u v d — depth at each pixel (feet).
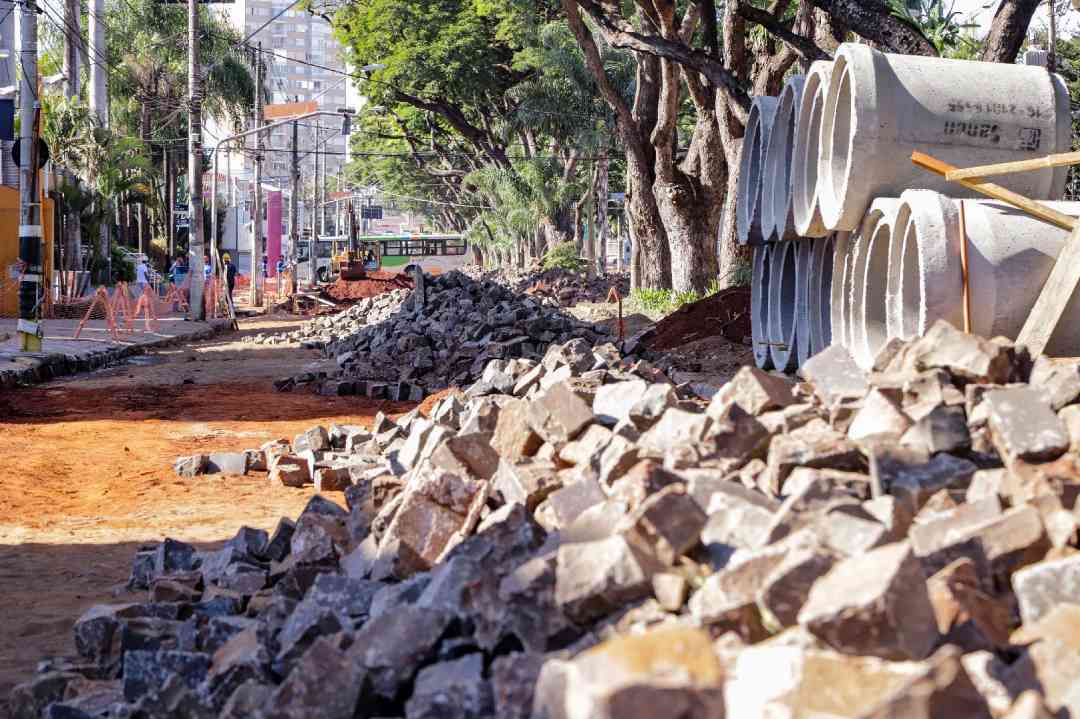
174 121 280.31
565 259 214.28
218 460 45.01
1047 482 15.66
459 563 16.22
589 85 189.16
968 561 13.84
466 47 194.90
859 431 19.66
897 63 41.70
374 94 211.00
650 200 126.00
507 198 223.92
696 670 10.09
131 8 257.96
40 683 18.57
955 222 34.55
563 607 14.51
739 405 20.18
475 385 43.27
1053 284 32.45
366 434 45.27
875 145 40.75
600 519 16.94
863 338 42.24
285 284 255.91
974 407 19.44
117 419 61.00
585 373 33.78
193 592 23.86
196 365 95.14
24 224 95.14
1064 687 11.77
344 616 18.65
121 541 32.78
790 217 54.49
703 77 110.52
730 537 15.53
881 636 11.77
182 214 332.60
